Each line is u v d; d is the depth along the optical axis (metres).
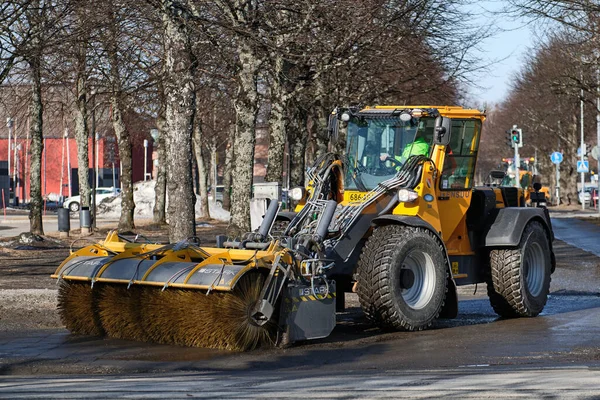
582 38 39.97
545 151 88.31
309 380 9.49
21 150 92.38
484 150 120.62
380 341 12.69
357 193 14.28
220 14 22.84
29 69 25.72
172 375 10.03
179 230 18.73
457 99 41.69
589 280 21.56
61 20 22.33
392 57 30.67
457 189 14.78
